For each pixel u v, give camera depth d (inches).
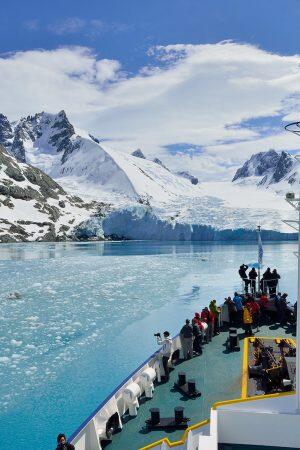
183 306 1466.5
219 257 3041.3
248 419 385.4
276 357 600.4
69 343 1050.7
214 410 390.0
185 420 477.1
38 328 1185.4
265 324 818.8
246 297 853.8
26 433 635.5
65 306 1459.2
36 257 3149.6
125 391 502.0
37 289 1772.9
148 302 1528.1
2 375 849.5
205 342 729.6
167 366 588.4
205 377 587.5
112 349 1003.3
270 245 4119.1
